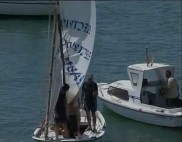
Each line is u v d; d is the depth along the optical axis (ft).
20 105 335.06
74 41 260.83
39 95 351.25
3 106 333.83
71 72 261.65
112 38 504.43
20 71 401.49
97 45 479.00
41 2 566.36
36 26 548.31
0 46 471.62
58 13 250.98
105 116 321.11
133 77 314.76
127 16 587.68
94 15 258.78
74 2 255.09
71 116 256.73
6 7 570.87
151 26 551.18
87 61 262.26
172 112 301.02
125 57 448.24
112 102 318.24
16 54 447.01
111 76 399.85
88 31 260.62
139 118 310.45
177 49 474.08
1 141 286.87
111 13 597.52
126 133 301.02
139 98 311.68
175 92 305.94
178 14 600.39
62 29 257.55
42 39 497.46
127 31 530.68
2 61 427.33
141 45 485.56
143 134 299.79
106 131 302.86
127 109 312.71
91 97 270.05
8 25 552.82
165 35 519.19
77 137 254.68
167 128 304.30
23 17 572.51
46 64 412.57
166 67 310.24
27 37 506.48
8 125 306.76
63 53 257.55
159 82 309.22
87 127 271.49
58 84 253.85
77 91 260.62
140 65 316.40
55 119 254.06
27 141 287.28
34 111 325.83
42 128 262.06
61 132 256.93
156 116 303.07
